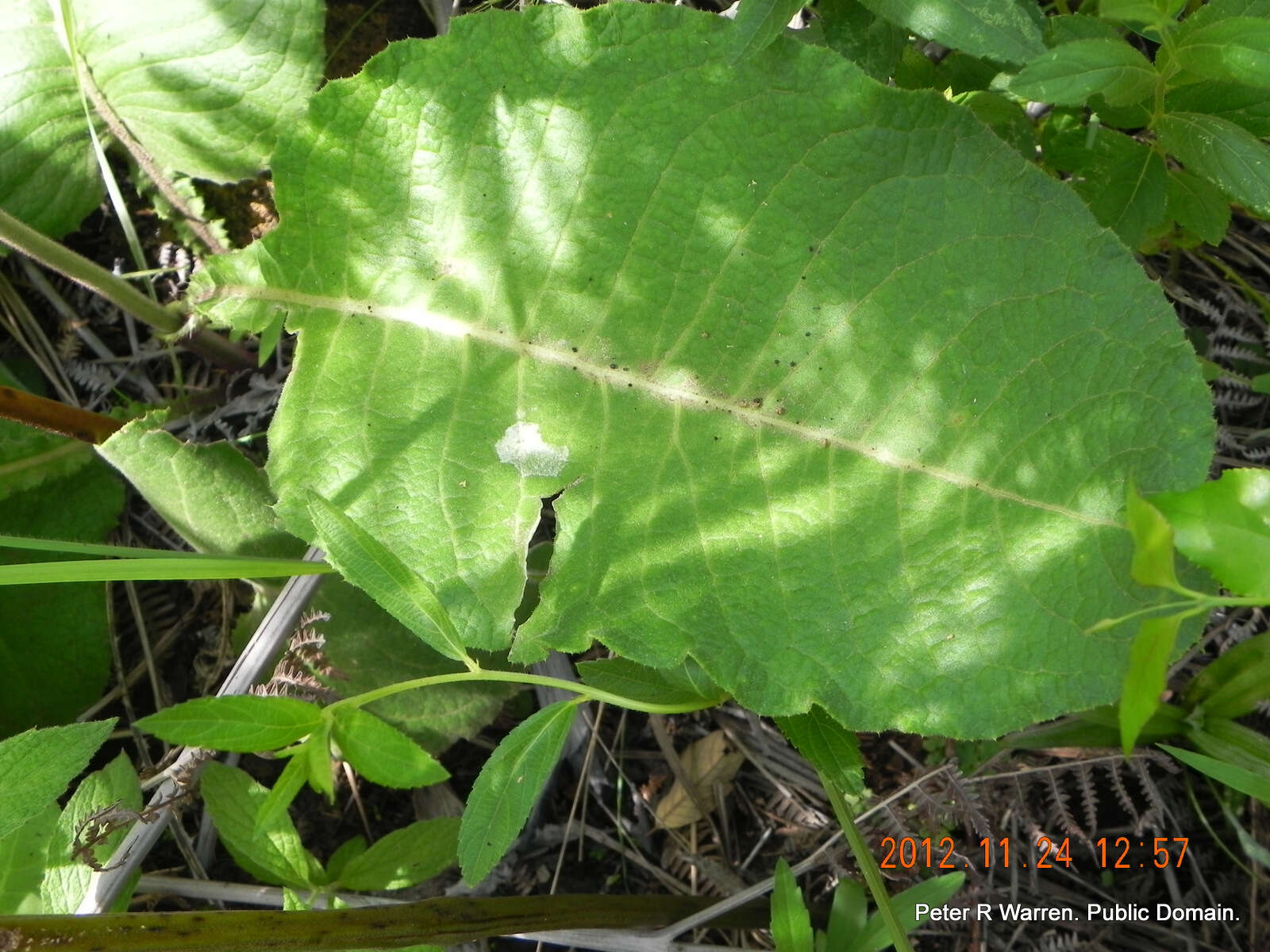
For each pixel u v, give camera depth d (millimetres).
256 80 558
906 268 434
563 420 460
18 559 579
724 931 564
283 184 474
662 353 455
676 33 437
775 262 443
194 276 487
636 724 610
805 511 439
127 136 574
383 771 377
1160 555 308
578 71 444
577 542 450
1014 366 424
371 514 464
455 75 452
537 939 552
